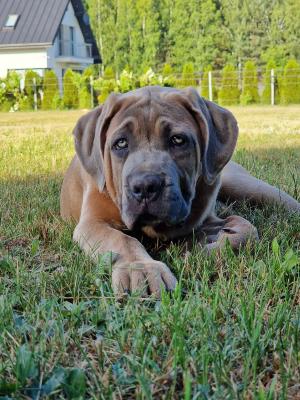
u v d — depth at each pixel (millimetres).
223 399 491
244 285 755
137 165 836
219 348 568
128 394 519
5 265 854
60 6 9727
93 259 850
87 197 982
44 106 7594
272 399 489
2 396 506
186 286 782
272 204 1189
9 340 604
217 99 7480
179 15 13273
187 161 881
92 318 656
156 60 13758
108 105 932
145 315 647
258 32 12883
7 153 2408
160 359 570
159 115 878
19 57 9625
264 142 2576
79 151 977
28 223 1098
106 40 14438
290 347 572
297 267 803
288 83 6977
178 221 852
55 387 514
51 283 781
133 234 939
